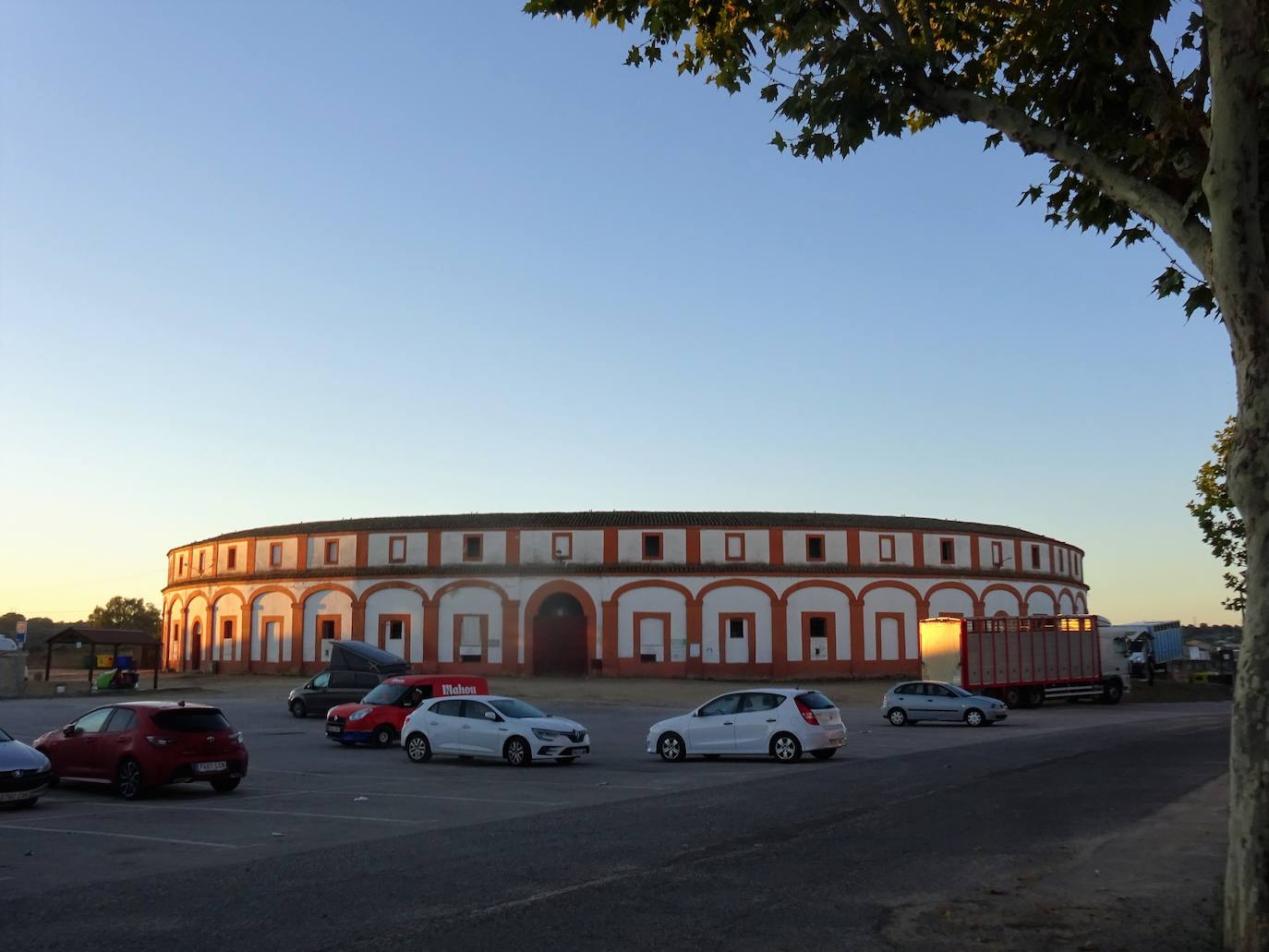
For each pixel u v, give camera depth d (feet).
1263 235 26.53
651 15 39.73
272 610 195.00
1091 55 31.58
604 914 27.30
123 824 45.96
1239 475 23.79
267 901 29.27
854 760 72.84
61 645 278.26
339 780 63.72
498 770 69.67
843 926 26.16
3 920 27.66
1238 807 23.07
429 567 184.44
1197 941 24.93
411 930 25.77
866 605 184.34
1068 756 72.49
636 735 101.60
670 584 180.55
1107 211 33.68
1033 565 208.64
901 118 32.12
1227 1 24.38
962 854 35.88
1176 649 237.25
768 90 34.53
